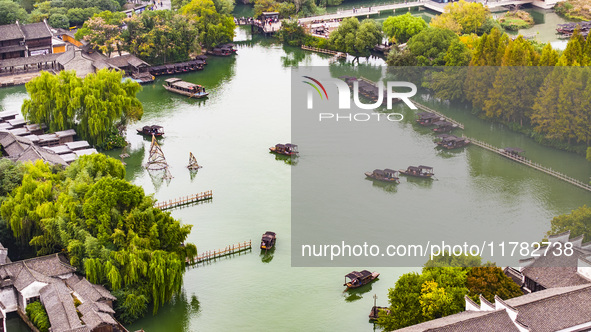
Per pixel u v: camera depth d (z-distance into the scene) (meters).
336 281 176.88
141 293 165.00
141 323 164.00
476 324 132.25
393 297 150.75
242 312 167.62
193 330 162.25
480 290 148.88
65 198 179.50
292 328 161.62
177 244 173.00
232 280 179.62
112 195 172.75
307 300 170.88
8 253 186.62
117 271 163.62
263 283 177.88
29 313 161.25
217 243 194.75
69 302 158.25
